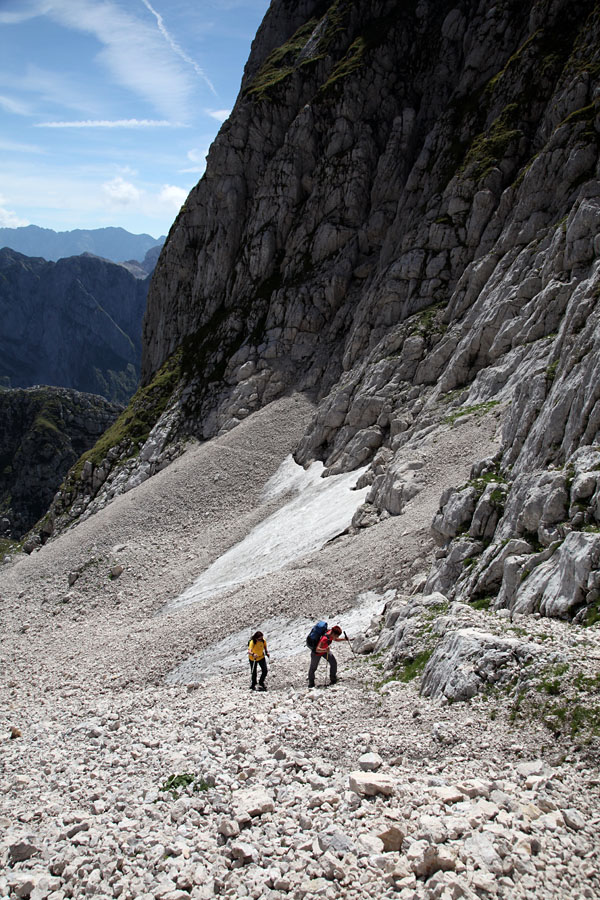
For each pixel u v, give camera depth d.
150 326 103.25
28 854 10.38
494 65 66.88
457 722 12.18
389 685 15.76
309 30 98.38
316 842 9.19
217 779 11.73
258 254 81.94
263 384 73.69
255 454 64.69
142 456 77.56
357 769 11.41
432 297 60.12
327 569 32.88
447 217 61.06
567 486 18.64
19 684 34.12
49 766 15.34
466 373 49.06
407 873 8.27
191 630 32.53
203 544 54.31
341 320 73.38
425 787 10.16
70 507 82.31
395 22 78.56
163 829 10.41
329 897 8.14
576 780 9.86
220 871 9.04
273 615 30.17
